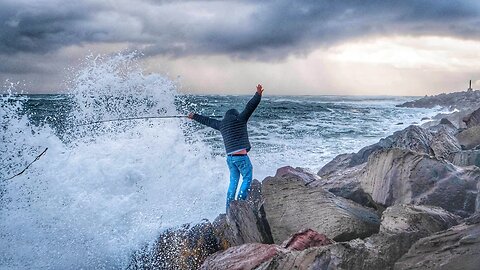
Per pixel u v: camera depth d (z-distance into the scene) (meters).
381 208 6.33
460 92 72.88
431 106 70.31
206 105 53.38
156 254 6.27
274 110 46.16
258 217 6.20
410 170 6.16
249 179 7.63
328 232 5.49
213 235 6.32
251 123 28.14
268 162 13.20
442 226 4.88
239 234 5.96
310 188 6.33
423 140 10.07
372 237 4.68
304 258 4.10
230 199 7.63
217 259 4.89
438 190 5.90
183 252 6.12
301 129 24.59
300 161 13.59
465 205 5.77
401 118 36.97
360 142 18.67
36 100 49.66
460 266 3.69
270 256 4.64
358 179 7.18
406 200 5.99
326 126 26.97
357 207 6.32
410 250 4.25
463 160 7.77
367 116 39.59
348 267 4.10
